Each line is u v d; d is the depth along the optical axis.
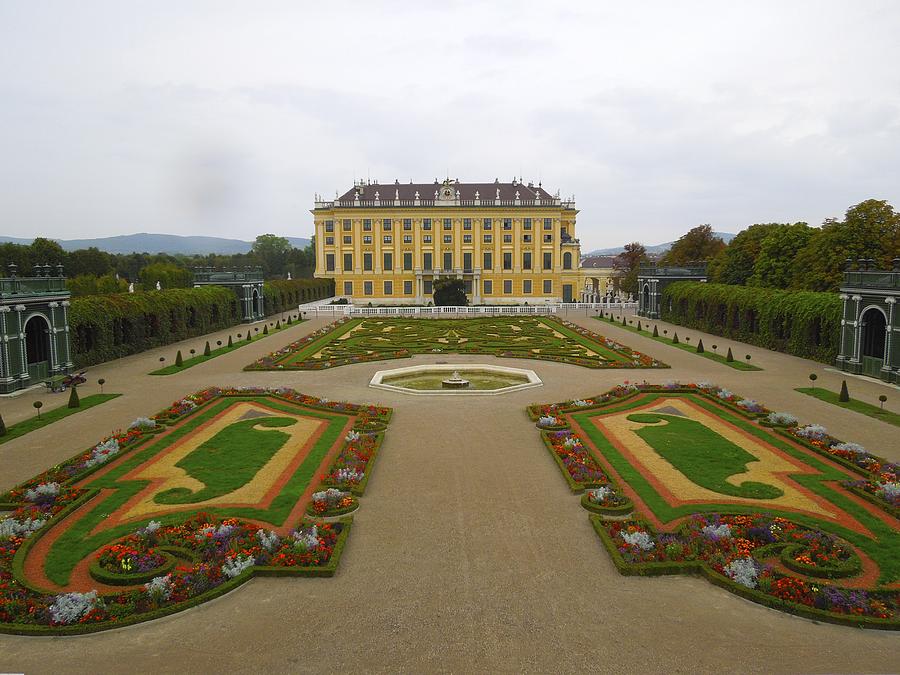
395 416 36.12
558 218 137.50
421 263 139.00
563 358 56.50
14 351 43.22
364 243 139.25
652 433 32.19
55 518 21.50
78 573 18.11
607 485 24.45
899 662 14.12
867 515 21.91
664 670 13.78
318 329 82.50
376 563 18.73
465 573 18.09
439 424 34.31
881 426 33.38
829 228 71.12
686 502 23.09
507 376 49.62
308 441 30.97
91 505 23.00
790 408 37.53
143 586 17.16
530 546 19.81
